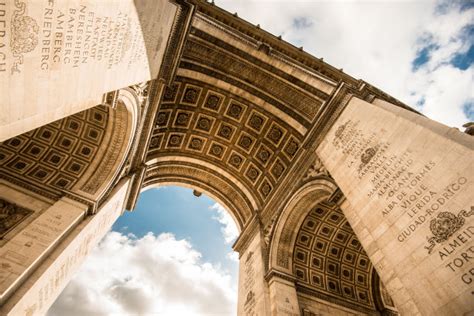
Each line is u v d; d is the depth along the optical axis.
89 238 17.47
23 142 19.02
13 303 11.27
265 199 27.48
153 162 27.09
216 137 28.78
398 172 13.32
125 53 11.56
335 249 25.69
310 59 25.69
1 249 12.91
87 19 8.45
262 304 20.11
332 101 19.66
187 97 25.67
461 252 9.76
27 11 6.47
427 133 12.75
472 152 10.69
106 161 19.81
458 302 9.31
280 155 26.89
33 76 7.08
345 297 23.42
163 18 14.63
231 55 23.62
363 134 16.50
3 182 16.66
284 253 23.36
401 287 12.77
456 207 10.47
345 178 16.73
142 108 19.81
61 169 19.14
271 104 25.42
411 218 11.88
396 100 20.44
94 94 10.34
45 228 14.73
